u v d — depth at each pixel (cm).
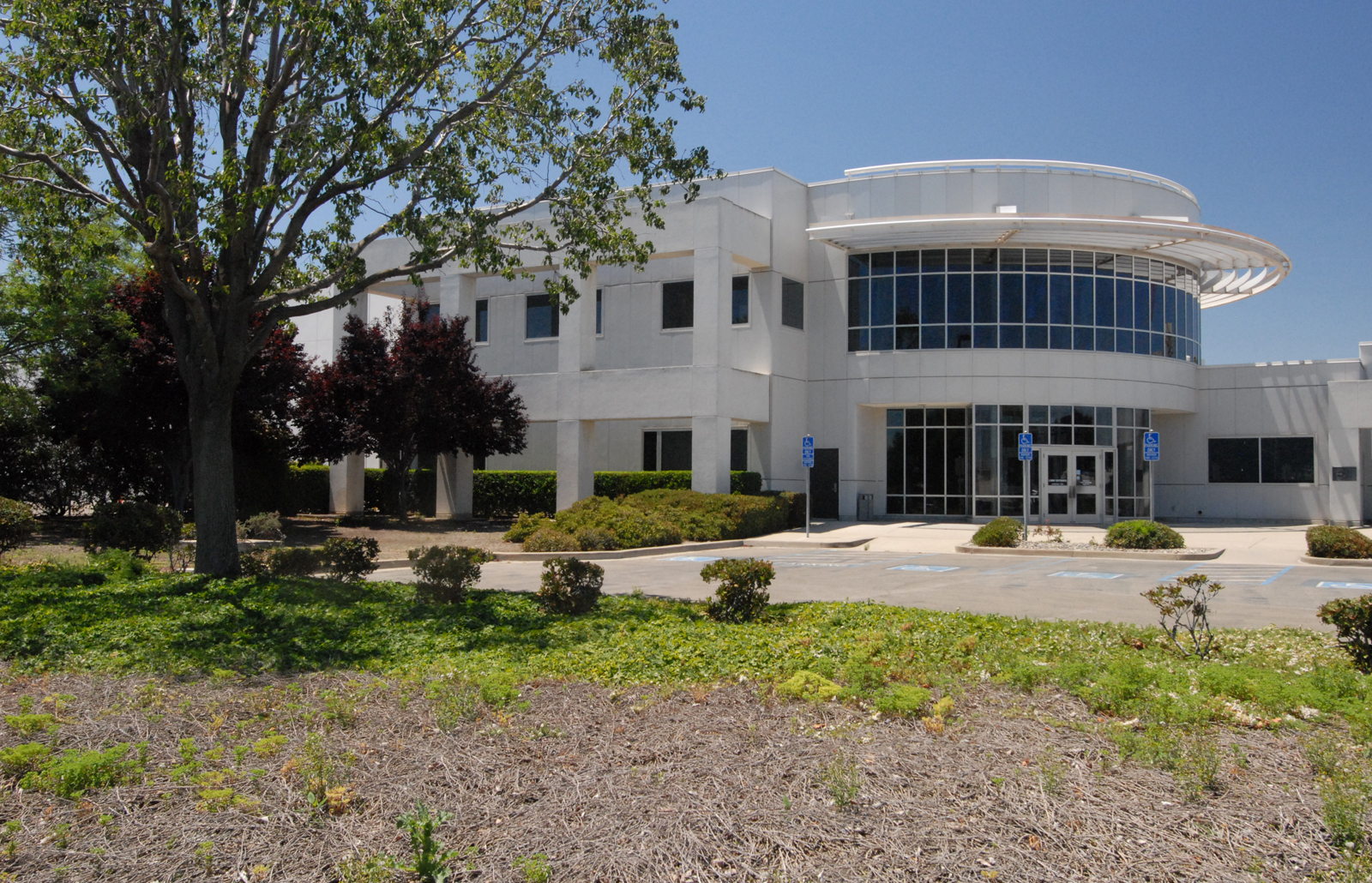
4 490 2745
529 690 743
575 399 3036
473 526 2994
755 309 3164
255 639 945
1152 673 748
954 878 415
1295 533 2847
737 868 425
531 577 1806
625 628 1027
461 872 423
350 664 863
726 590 1105
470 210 1420
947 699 667
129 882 421
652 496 2750
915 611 1177
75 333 2230
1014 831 458
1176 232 2967
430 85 1445
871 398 3219
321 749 560
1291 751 582
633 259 1569
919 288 3175
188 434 2502
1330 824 458
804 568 1917
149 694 721
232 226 1204
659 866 427
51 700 703
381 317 3784
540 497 3250
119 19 1191
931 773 528
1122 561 2091
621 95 1467
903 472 3269
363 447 2880
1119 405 3172
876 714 652
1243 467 3397
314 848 451
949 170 3212
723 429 2850
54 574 1347
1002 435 3116
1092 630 1058
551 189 1480
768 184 3175
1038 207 3197
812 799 495
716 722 639
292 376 2645
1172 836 455
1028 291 3128
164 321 2431
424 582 1220
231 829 470
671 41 1421
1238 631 1080
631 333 3388
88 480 2889
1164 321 3303
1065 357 3131
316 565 1459
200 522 1391
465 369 2938
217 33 1305
